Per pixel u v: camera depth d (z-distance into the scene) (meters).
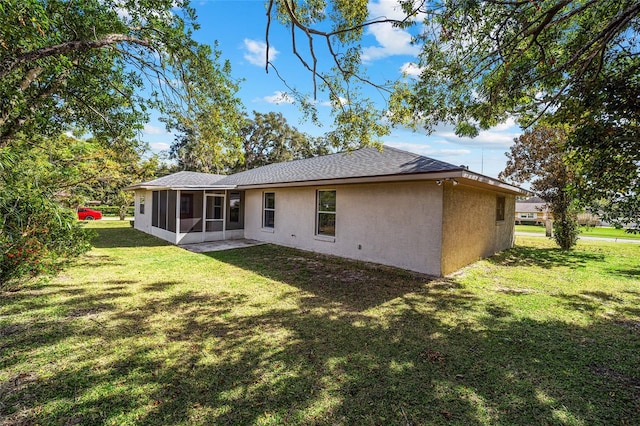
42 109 6.36
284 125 32.97
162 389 2.63
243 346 3.44
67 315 4.24
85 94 6.78
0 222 4.36
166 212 12.42
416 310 4.69
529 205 34.56
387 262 7.86
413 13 3.68
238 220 13.27
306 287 5.89
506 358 3.23
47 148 9.12
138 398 2.50
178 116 6.53
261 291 5.60
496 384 2.76
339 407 2.42
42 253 4.97
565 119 3.70
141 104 7.12
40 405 2.38
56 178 8.38
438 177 6.23
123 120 7.73
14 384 2.65
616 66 3.53
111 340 3.53
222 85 6.25
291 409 2.39
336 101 5.83
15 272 4.74
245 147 32.41
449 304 4.98
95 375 2.82
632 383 2.80
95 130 7.89
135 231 15.35
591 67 3.64
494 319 4.34
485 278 6.75
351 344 3.52
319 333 3.82
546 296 5.45
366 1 4.54
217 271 7.14
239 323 4.11
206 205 13.05
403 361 3.15
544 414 2.37
